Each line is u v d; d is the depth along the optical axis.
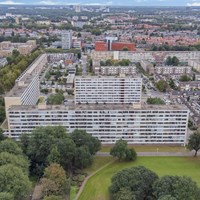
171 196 162.25
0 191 170.50
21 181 176.62
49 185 184.88
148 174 187.62
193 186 169.62
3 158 194.38
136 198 174.62
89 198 194.25
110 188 186.75
